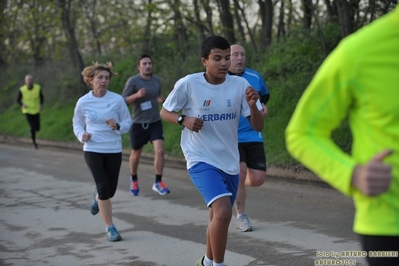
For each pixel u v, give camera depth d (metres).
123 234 7.66
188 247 6.92
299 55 15.33
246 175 7.52
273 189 10.16
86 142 7.37
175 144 14.37
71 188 11.30
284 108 13.56
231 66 7.49
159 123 10.44
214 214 5.18
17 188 11.52
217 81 5.45
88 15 23.62
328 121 2.81
